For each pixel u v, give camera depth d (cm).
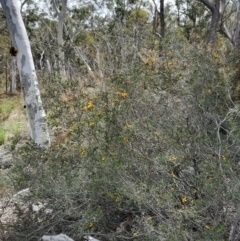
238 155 308
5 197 381
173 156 284
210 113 313
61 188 293
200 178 265
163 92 317
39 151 346
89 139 340
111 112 333
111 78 368
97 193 306
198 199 269
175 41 375
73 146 345
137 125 318
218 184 251
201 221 254
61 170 320
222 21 1423
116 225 318
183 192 291
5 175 345
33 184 314
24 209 340
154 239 250
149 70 360
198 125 312
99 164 301
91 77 491
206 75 323
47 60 1705
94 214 289
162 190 275
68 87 389
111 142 321
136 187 279
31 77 623
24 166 323
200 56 347
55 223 310
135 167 313
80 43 1905
